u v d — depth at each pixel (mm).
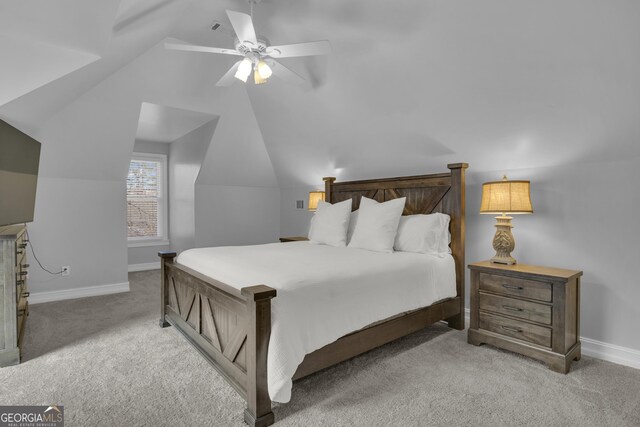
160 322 3096
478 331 2695
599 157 2498
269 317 1732
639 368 2336
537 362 2426
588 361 2459
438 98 2895
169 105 4016
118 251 4375
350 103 3490
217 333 2158
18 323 2617
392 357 2500
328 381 2152
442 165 3475
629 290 2406
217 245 5469
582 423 1741
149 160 6008
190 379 2152
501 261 2758
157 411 1815
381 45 2766
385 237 3127
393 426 1715
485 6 2160
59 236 3980
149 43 3102
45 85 2430
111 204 4320
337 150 4258
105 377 2168
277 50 2432
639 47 1909
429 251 3021
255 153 5188
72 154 3848
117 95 3629
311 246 3465
